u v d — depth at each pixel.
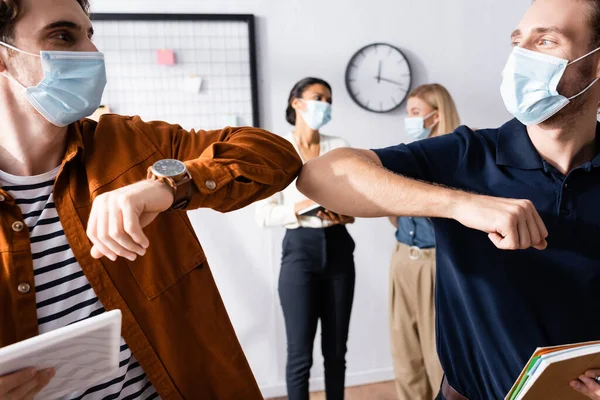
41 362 0.62
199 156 0.93
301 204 2.17
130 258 0.68
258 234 2.73
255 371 2.85
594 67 0.91
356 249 2.87
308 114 2.37
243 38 2.61
